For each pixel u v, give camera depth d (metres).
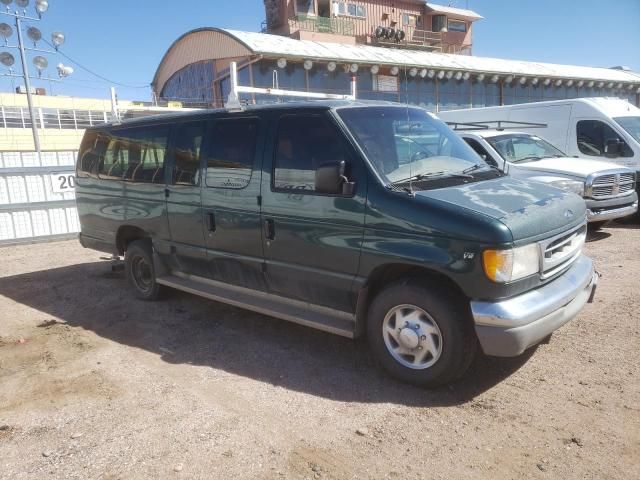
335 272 4.12
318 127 4.25
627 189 9.09
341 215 4.00
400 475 2.91
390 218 3.75
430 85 29.72
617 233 9.38
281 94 5.82
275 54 22.83
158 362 4.55
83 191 6.82
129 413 3.68
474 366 4.18
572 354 4.31
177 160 5.38
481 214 3.46
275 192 4.41
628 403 3.53
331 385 3.99
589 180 8.48
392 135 4.34
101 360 4.63
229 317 5.64
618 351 4.33
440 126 4.96
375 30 41.16
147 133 5.81
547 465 2.94
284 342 4.89
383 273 4.00
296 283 4.42
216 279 5.20
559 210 3.89
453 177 4.21
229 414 3.61
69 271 8.03
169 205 5.46
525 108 11.80
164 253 5.72
